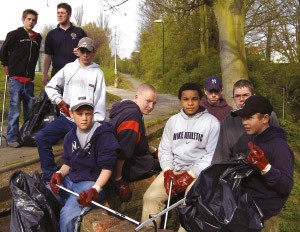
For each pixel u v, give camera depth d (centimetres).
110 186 424
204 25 2630
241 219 279
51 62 646
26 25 638
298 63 2200
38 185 393
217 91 555
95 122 405
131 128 438
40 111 611
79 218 368
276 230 406
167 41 3334
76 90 507
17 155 573
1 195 445
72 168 406
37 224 357
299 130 1455
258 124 304
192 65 2758
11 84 641
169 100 1902
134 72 6631
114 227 347
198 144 444
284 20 2080
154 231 337
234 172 302
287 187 292
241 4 1045
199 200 286
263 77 2017
